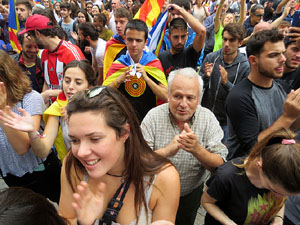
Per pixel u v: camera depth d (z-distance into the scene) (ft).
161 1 11.34
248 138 5.95
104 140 3.02
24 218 2.10
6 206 2.14
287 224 5.65
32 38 9.37
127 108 3.43
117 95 3.37
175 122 5.96
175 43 10.30
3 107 4.96
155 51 11.62
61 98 6.63
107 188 3.69
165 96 8.77
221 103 10.09
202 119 5.93
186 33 10.21
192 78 5.38
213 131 5.89
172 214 3.84
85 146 2.99
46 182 6.93
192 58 10.53
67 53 9.35
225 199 4.85
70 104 3.02
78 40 17.34
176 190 3.78
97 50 13.60
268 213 4.73
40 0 25.52
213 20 15.85
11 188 2.38
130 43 8.88
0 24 16.60
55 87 9.98
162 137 5.98
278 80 7.36
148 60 9.22
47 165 6.73
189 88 5.31
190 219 6.88
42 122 6.80
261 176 4.16
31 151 6.14
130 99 9.09
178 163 5.83
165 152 5.15
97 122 2.94
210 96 10.34
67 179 3.92
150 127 6.03
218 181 4.68
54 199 7.47
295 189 3.77
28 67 10.49
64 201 4.02
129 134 3.49
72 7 21.72
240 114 6.06
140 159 3.63
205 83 10.32
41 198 2.42
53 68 9.57
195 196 6.61
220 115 10.21
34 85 10.69
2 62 5.37
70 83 6.48
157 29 11.25
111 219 3.50
